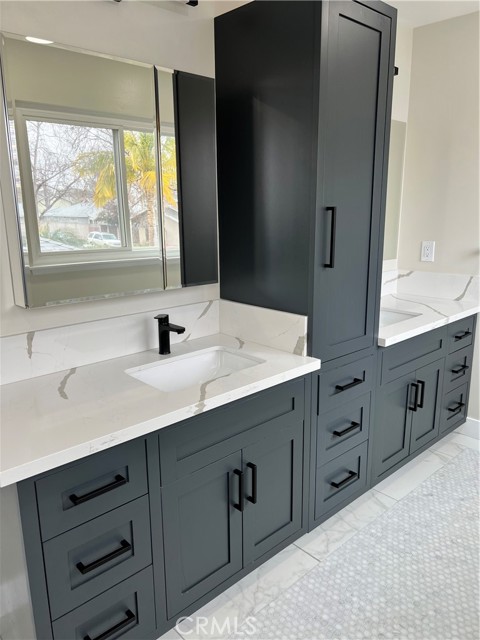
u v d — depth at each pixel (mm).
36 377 1513
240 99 1781
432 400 2521
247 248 1886
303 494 1829
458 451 2689
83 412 1240
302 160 1611
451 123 2625
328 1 1480
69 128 1466
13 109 1338
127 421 1186
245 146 1799
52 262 1481
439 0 2307
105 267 1624
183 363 1771
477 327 2736
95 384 1449
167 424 1236
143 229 1716
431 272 2857
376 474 2223
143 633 1370
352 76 1646
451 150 2650
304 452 1784
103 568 1232
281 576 1749
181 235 1845
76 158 1494
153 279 1778
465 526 2025
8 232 1410
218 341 1946
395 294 2992
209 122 1864
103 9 1526
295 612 1588
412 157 2824
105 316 1699
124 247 1668
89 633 1243
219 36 1819
